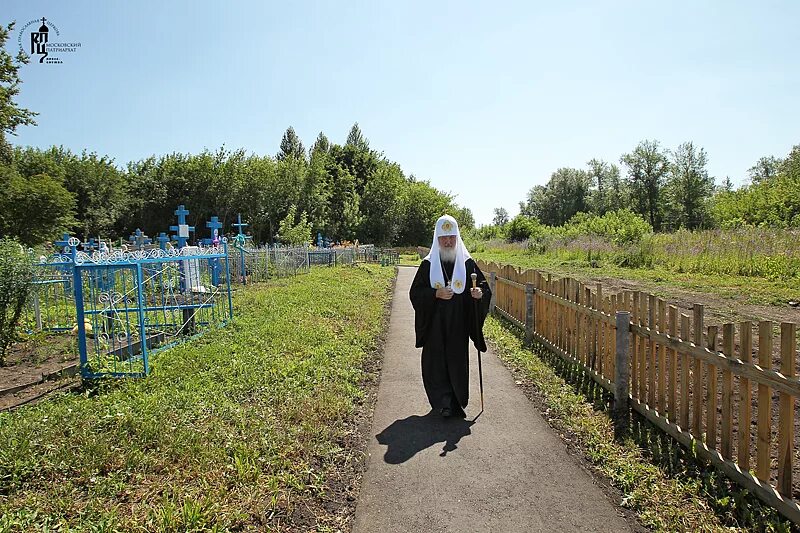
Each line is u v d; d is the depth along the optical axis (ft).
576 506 11.53
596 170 271.08
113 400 17.25
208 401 16.89
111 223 175.11
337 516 11.23
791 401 10.23
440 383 17.67
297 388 18.89
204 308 31.01
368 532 10.64
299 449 13.96
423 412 17.81
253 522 10.73
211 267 40.19
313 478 12.62
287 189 182.09
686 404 13.89
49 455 13.00
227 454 13.39
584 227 118.01
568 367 22.35
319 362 22.58
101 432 14.48
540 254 107.14
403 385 21.06
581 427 15.80
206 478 12.17
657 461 13.26
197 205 179.42
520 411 17.74
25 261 25.79
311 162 194.70
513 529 10.68
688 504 11.25
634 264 69.72
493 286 39.19
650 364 15.87
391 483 12.68
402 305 46.29
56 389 19.70
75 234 168.76
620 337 16.89
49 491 11.56
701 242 64.08
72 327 29.78
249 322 30.55
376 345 28.63
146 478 12.24
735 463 11.94
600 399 18.15
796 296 37.83
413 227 195.83
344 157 233.14
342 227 184.44
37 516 10.65
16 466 12.32
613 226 105.70
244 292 45.39
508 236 161.27
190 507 10.62
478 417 17.20
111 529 10.07
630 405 17.07
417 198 196.85
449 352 17.67
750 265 52.44
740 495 11.07
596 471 13.21
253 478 12.29
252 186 179.83
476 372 22.82
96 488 11.55
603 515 11.17
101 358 20.21
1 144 99.19
